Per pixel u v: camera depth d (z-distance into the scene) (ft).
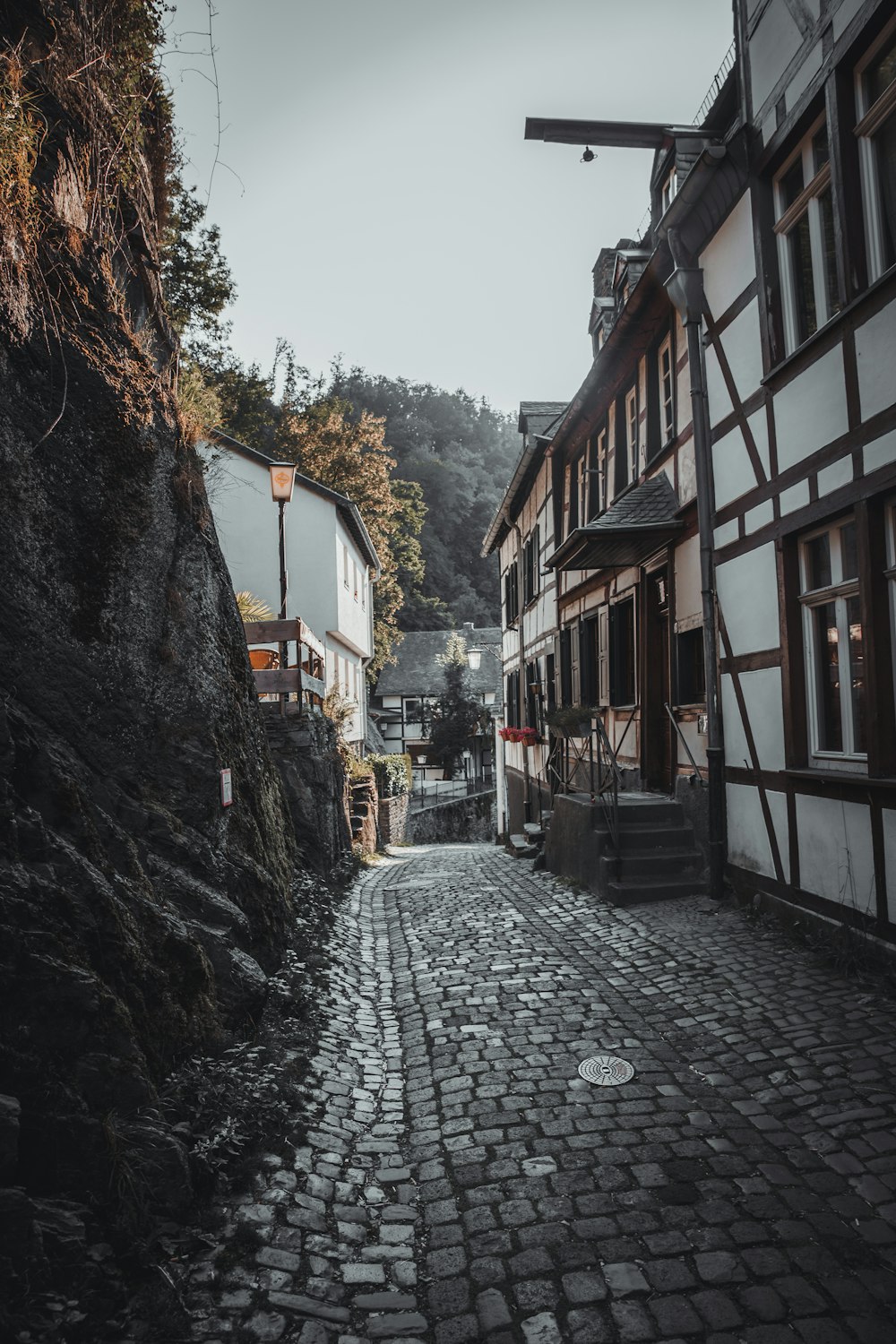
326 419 111.14
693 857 27.73
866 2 17.47
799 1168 11.16
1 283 12.54
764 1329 8.35
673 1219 10.17
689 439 28.55
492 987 19.21
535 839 44.06
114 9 15.78
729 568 25.08
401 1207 10.90
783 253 22.04
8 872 9.50
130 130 16.76
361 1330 8.58
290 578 67.56
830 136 18.89
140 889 12.41
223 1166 10.75
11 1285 7.62
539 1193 10.91
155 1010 11.35
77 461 14.28
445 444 271.08
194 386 19.62
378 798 60.39
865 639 17.87
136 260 17.80
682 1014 16.87
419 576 155.12
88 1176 8.89
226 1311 8.54
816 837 20.36
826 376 19.51
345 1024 16.89
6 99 12.52
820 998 16.80
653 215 33.55
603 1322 8.54
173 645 16.43
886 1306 8.59
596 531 28.60
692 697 29.40
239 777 18.67
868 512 17.90
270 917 18.40
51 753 12.26
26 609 12.70
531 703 61.31
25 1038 8.98
